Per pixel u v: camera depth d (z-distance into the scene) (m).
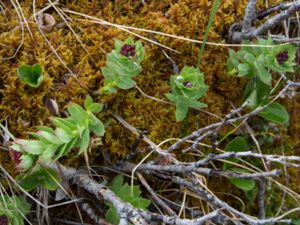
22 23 0.51
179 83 0.50
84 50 0.52
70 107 0.47
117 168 0.52
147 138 0.52
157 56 0.53
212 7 0.53
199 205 0.55
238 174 0.49
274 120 0.54
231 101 0.56
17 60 0.50
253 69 0.52
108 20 0.53
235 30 0.55
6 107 0.49
